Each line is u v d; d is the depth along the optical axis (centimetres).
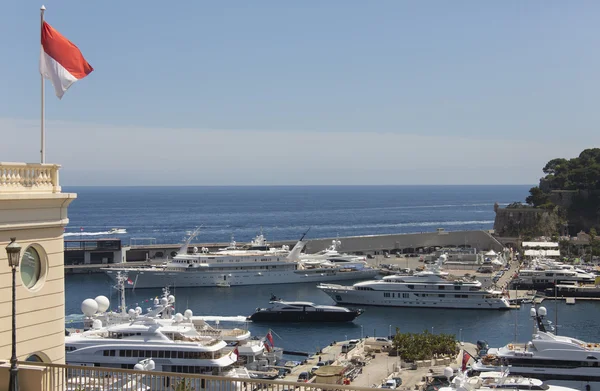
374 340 11231
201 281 18562
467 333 12800
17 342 3134
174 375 3022
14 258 2706
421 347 10131
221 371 7731
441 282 15462
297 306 13762
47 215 3312
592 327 13075
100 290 17812
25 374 2919
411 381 8788
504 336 12488
